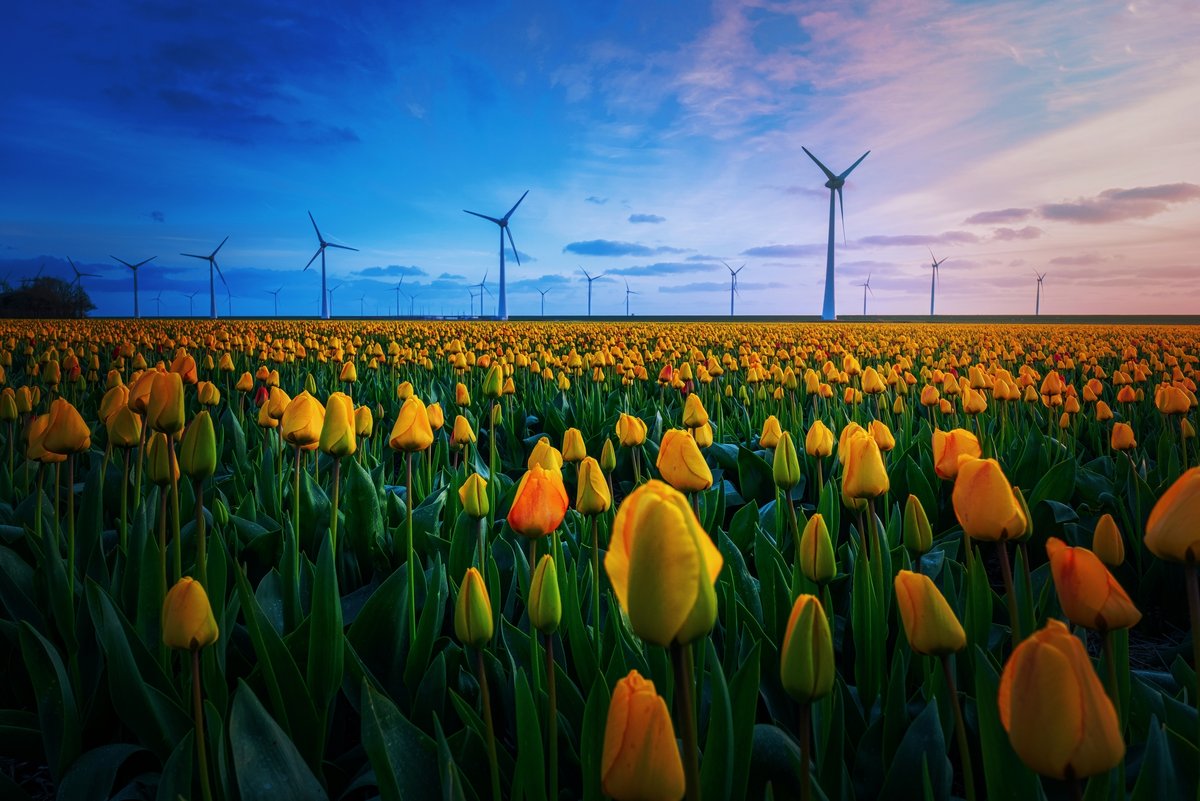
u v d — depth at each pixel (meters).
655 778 1.03
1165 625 4.45
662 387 11.44
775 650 2.61
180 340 21.11
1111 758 1.03
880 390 6.65
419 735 1.98
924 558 3.84
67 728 2.41
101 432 7.24
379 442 6.19
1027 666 1.04
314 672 2.33
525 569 3.03
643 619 1.08
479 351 19.09
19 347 17.98
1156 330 42.91
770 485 6.05
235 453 5.43
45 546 2.81
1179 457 6.70
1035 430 6.02
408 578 2.80
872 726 2.25
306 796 1.83
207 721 2.20
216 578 2.68
